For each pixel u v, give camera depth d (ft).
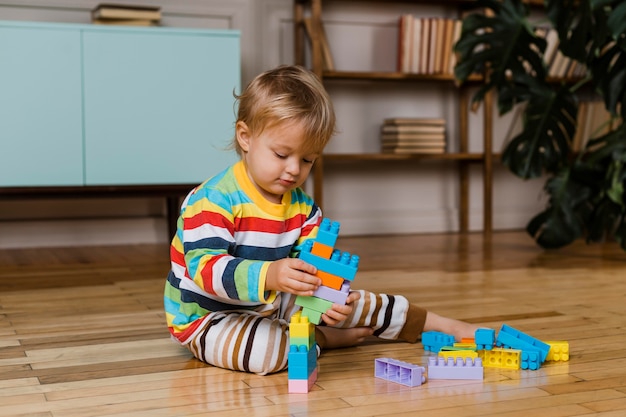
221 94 9.52
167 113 9.34
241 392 3.75
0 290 6.88
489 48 9.16
